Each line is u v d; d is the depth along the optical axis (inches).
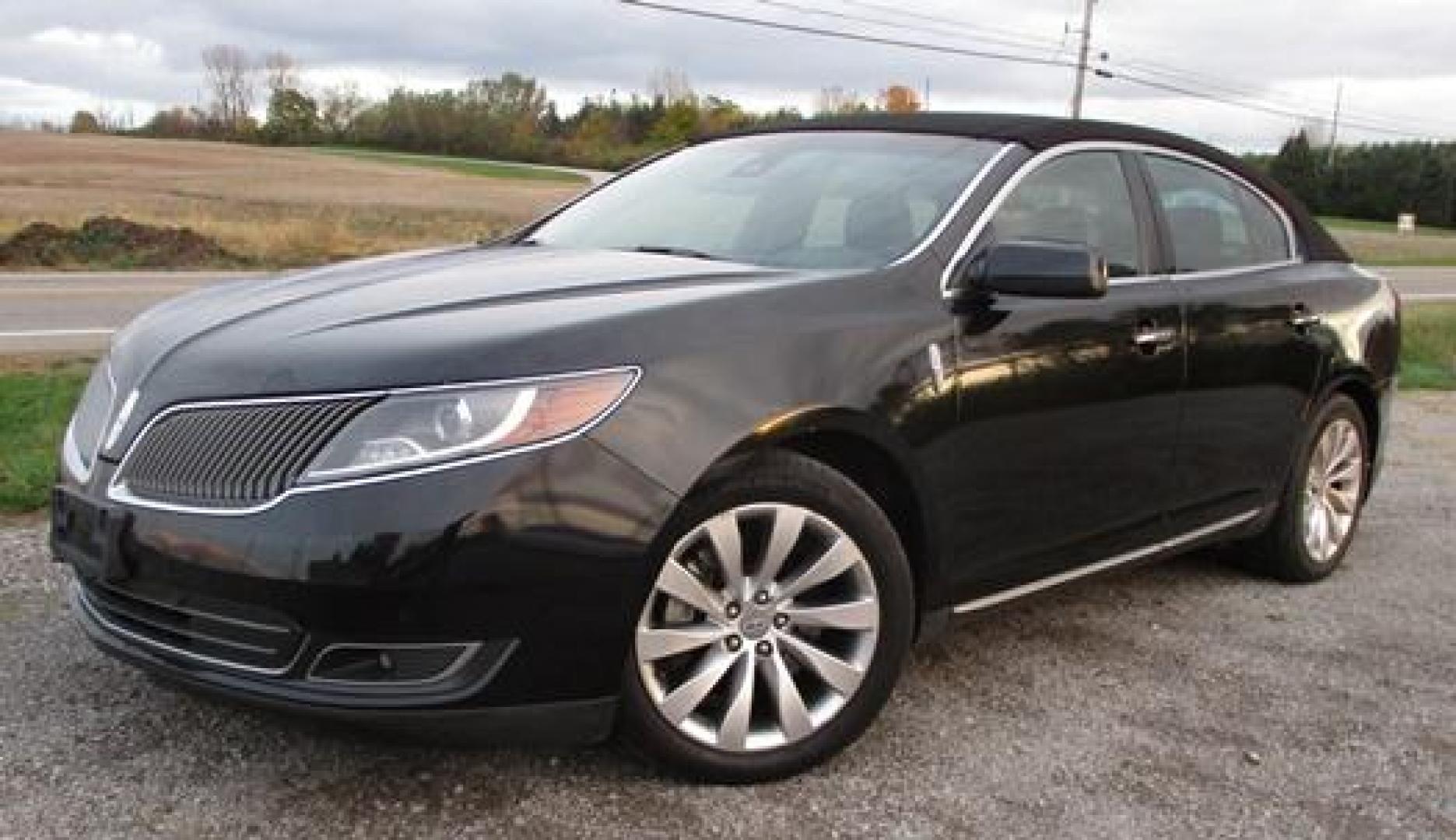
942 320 142.9
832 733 135.2
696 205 173.3
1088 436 158.4
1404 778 141.6
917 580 145.2
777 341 129.5
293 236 1064.2
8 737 135.6
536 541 114.7
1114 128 180.5
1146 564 178.7
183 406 122.6
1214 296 179.2
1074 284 140.6
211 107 4254.4
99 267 866.8
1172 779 138.4
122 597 126.7
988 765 139.3
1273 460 194.7
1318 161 3831.2
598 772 132.6
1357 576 214.5
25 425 274.7
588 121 4227.4
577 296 133.6
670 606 125.4
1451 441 336.8
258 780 128.8
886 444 135.6
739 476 125.8
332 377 117.5
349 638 113.3
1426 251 1959.9
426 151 4254.4
